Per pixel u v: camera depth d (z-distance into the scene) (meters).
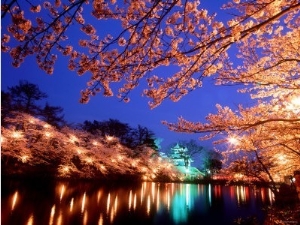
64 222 14.12
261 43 7.77
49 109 35.53
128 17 5.25
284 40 7.41
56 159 29.77
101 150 37.03
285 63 7.26
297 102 7.74
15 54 4.84
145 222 16.53
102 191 27.64
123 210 19.27
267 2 4.96
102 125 49.56
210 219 19.08
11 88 32.41
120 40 5.14
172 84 6.11
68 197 21.36
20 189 21.02
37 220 13.94
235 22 4.98
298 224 7.96
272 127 8.07
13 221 13.30
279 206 8.72
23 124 28.30
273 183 8.77
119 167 37.62
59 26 4.69
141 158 48.97
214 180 56.66
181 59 5.23
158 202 24.95
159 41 5.25
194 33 5.37
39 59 5.07
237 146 9.16
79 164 33.22
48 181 26.78
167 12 4.62
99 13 5.08
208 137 7.55
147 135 55.34
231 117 7.90
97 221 15.27
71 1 4.62
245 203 25.67
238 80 7.14
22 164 25.58
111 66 5.37
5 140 23.53
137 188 35.12
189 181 56.97
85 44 5.57
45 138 28.06
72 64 5.41
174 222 17.44
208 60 5.35
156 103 6.46
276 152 9.79
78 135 36.84
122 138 50.69
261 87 8.70
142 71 5.51
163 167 53.25
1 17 3.82
